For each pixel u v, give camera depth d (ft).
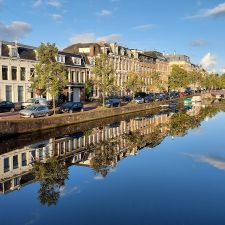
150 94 277.85
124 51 275.18
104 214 44.01
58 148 86.53
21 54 163.02
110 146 91.81
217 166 71.05
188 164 72.64
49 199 49.49
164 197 51.01
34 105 121.60
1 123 90.84
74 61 203.62
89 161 73.87
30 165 69.26
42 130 108.06
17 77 159.74
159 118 168.45
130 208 46.44
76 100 205.57
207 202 49.11
